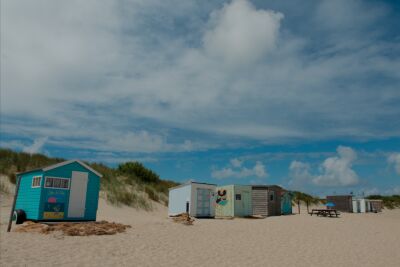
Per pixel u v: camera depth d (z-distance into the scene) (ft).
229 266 31.12
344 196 132.05
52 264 27.91
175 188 90.12
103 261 30.19
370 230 62.64
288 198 104.06
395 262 36.63
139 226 54.24
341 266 33.45
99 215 70.23
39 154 94.73
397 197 192.34
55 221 52.54
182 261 32.09
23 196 55.52
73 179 55.57
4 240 36.81
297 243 45.44
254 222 68.95
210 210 85.97
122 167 114.11
